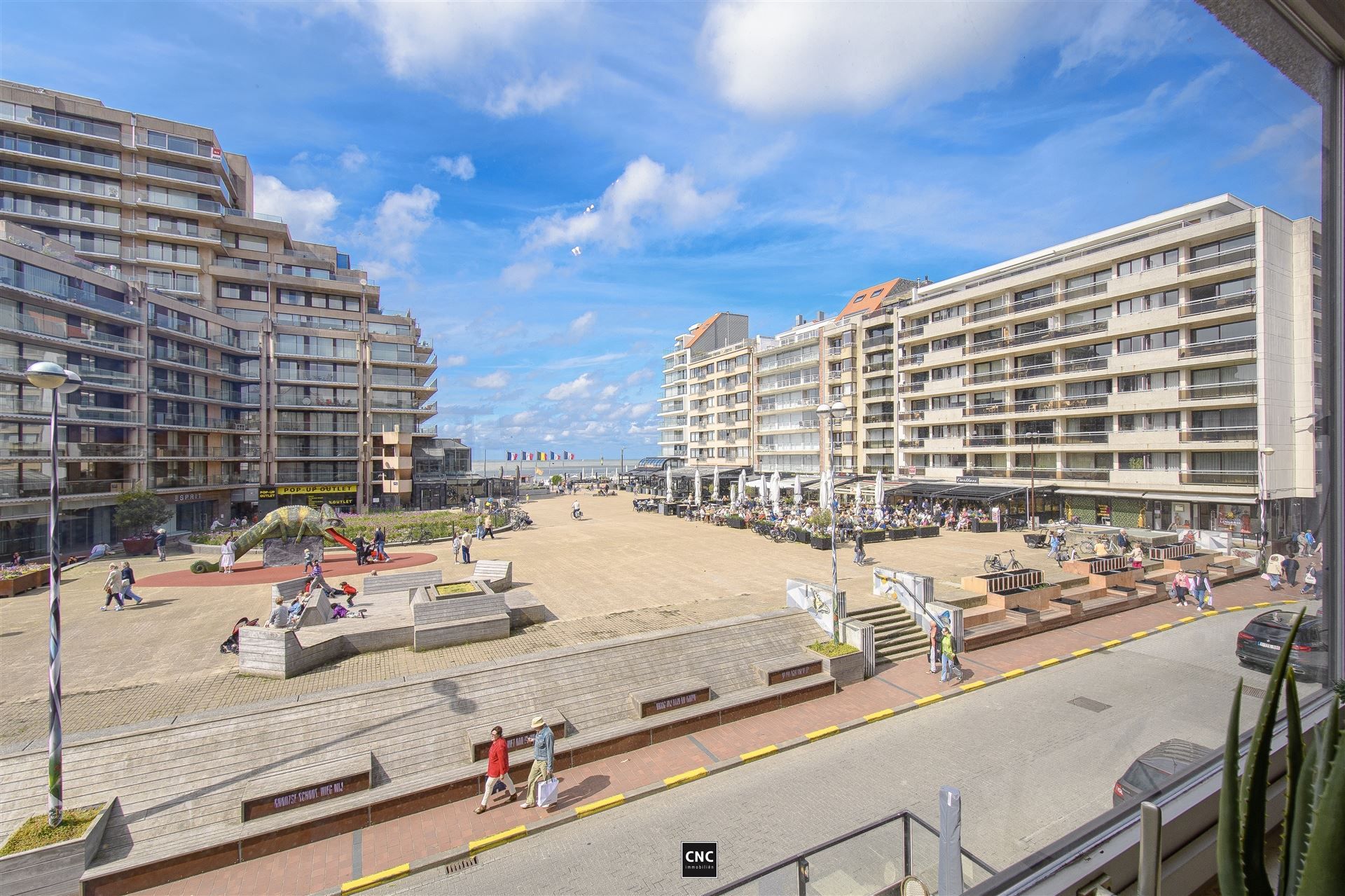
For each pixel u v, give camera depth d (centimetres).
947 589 2272
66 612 2155
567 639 1778
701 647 1603
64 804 994
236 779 1073
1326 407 325
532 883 900
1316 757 183
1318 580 329
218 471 5066
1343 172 316
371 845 998
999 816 577
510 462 14075
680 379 9925
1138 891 210
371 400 6088
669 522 4819
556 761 1212
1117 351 3294
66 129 4662
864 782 1073
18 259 3269
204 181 5266
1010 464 4378
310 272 6078
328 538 3306
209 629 1902
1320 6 282
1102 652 1538
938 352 5022
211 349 4991
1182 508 2830
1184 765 312
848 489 5738
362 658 1631
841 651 1644
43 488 3228
